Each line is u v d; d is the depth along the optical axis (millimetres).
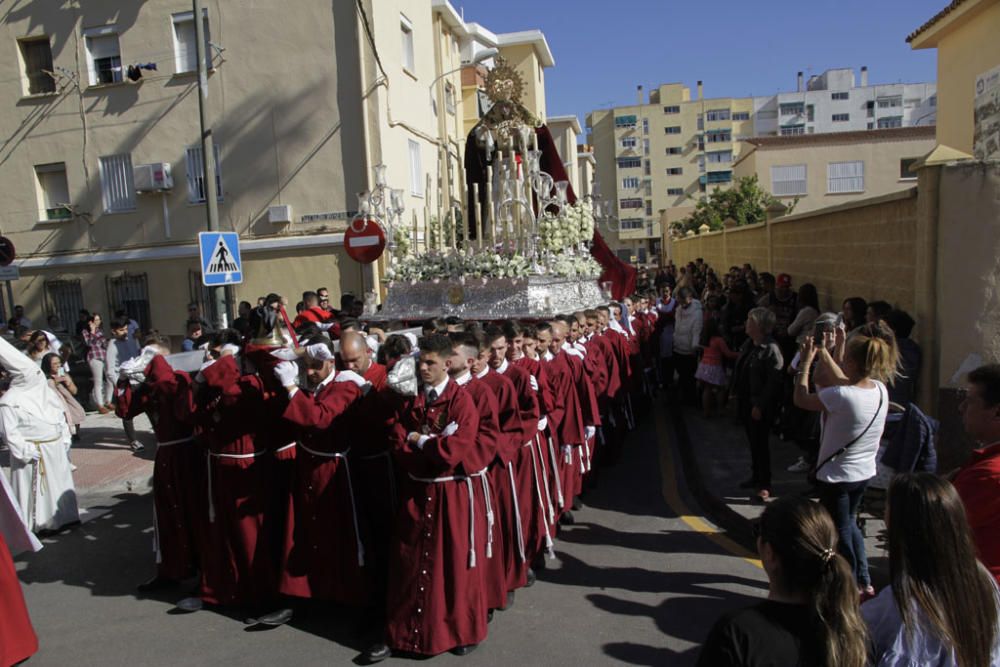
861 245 8617
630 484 7789
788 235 13438
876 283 8047
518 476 5254
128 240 16281
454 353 4391
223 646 4582
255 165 15188
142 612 5125
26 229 16828
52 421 6832
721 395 10336
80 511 7473
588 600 4992
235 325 6488
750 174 33906
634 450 9320
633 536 6195
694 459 8039
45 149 16547
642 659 4207
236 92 15188
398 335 4797
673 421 11109
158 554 5426
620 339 9008
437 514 4270
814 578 2121
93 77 16219
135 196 16188
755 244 17516
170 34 15477
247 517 4867
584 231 8695
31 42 16547
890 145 31016
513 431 4789
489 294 7832
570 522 6559
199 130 15523
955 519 2289
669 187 76812
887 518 2438
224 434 4828
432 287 8227
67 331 16719
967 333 5926
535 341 5809
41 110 16469
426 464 4234
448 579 4266
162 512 5383
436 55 18750
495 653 4332
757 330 6574
